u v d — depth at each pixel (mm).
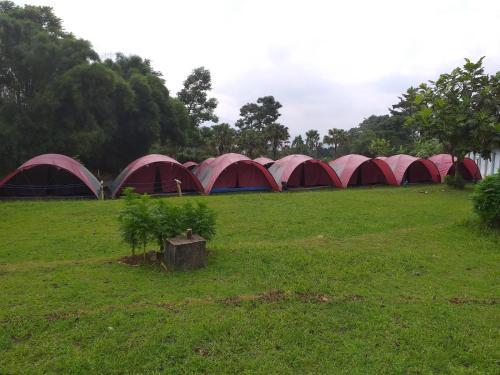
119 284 6543
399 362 4422
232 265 7586
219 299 5992
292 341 4848
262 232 11523
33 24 27453
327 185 25500
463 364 4461
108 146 30969
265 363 4391
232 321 5250
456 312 5660
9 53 25969
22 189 19062
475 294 6410
